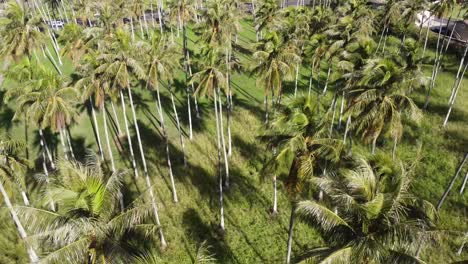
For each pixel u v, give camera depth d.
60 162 19.22
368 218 15.94
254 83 57.00
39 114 29.95
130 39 31.42
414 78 26.05
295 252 27.77
